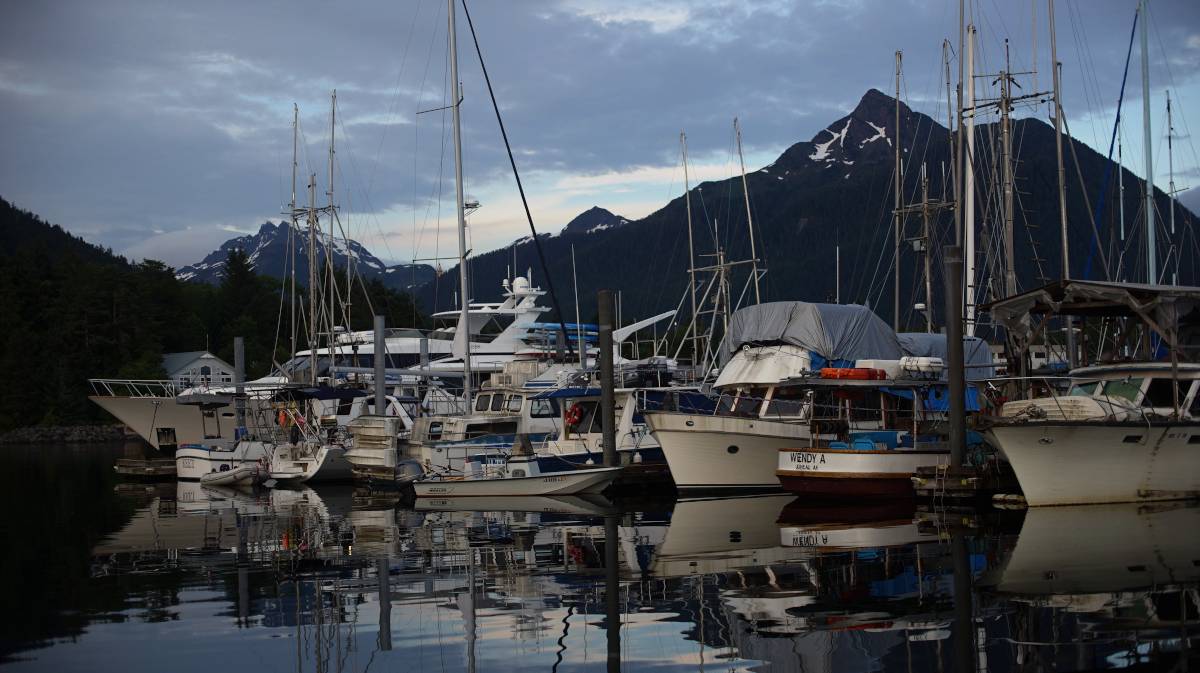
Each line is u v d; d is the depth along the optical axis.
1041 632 14.68
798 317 35.81
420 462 39.09
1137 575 18.17
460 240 44.88
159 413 59.28
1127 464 26.80
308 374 66.50
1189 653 13.52
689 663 14.09
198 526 30.00
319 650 15.31
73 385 109.06
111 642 15.88
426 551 24.08
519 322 73.75
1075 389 29.14
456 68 45.91
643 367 47.19
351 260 73.62
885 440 32.38
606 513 31.03
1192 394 27.41
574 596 18.53
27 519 32.59
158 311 129.62
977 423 27.73
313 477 44.62
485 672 14.05
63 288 121.88
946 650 14.04
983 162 58.47
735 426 33.62
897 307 54.34
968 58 50.25
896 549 21.94
